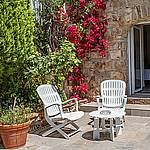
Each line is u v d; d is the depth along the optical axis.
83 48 7.73
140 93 8.41
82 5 7.62
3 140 4.74
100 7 7.71
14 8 4.87
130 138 5.10
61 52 6.26
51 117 5.39
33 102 6.30
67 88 7.74
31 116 5.48
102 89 6.30
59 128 5.33
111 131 5.03
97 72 8.02
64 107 6.73
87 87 8.05
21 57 5.11
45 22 7.06
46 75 6.32
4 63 5.05
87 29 7.68
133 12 7.52
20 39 4.99
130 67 8.15
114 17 7.73
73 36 7.30
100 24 7.75
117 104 6.09
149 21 7.62
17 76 5.86
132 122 6.27
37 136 5.45
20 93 6.16
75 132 5.55
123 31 7.76
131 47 8.16
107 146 4.69
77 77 7.95
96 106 7.25
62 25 7.26
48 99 5.62
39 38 6.89
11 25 4.83
